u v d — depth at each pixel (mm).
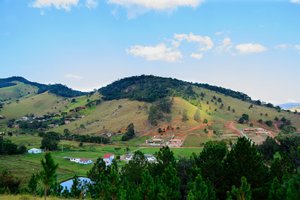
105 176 60500
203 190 41531
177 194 44938
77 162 166750
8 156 174250
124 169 71625
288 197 34156
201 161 59156
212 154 57875
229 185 51062
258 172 50406
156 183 46562
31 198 47062
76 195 68500
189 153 182500
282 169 54344
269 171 54000
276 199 41438
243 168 50281
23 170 125875
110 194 47969
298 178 34375
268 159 109562
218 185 51969
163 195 42812
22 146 192000
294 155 77125
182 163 66312
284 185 39656
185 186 58188
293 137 117000
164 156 62656
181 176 60844
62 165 158500
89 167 156500
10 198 45750
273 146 113375
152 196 43719
